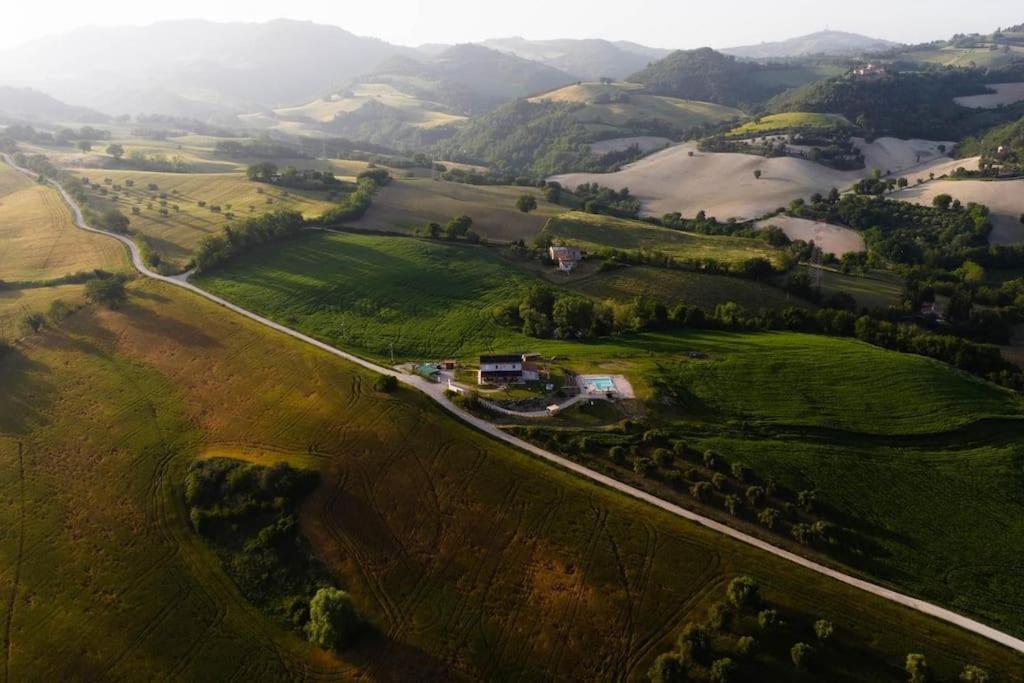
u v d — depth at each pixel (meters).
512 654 62.88
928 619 63.31
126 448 93.56
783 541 72.25
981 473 82.06
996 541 72.50
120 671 65.00
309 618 67.94
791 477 80.44
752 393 97.00
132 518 81.56
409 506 78.50
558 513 75.69
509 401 93.94
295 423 93.81
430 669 62.38
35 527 82.19
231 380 106.69
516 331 123.75
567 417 90.62
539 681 60.53
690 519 74.75
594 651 62.19
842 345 115.88
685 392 97.19
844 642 61.19
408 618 66.88
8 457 94.62
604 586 67.62
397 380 100.06
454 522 76.12
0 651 67.50
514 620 65.75
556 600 67.00
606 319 125.44
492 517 76.12
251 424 95.19
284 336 119.88
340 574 71.81
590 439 85.94
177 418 98.88
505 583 69.31
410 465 83.75
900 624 62.69
